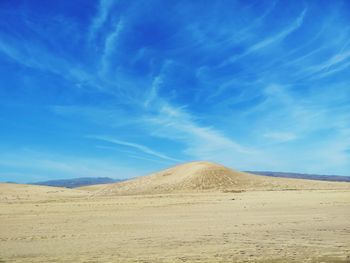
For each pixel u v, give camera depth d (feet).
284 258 38.55
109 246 48.55
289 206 104.99
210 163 278.26
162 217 83.92
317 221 70.59
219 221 74.69
